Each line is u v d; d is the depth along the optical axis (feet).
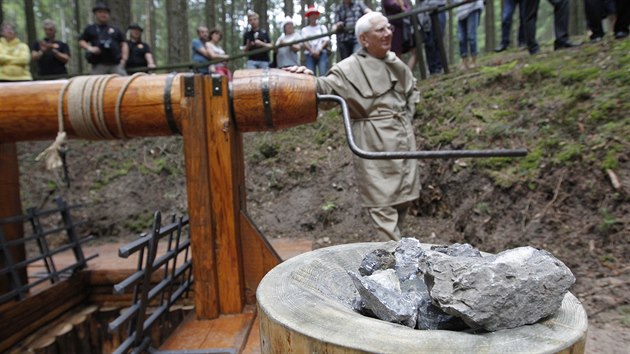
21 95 7.52
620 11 13.23
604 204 9.23
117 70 18.38
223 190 7.70
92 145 18.49
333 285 4.85
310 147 16.79
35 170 17.53
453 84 15.47
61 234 15.15
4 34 16.35
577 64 12.78
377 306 3.89
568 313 3.72
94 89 7.49
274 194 15.67
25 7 28.73
